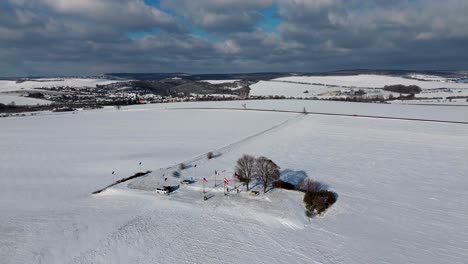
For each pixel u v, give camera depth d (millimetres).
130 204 52125
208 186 59375
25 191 60812
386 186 61594
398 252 40031
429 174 68438
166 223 45750
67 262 36969
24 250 39031
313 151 86438
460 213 50656
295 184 61844
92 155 87625
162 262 37281
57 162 81312
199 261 37562
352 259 38438
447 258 39031
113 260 37469
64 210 50750
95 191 60156
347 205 52750
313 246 40906
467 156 81125
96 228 44281
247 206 50875
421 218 48938
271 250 39906
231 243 41156
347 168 72312
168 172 67688
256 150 88625
